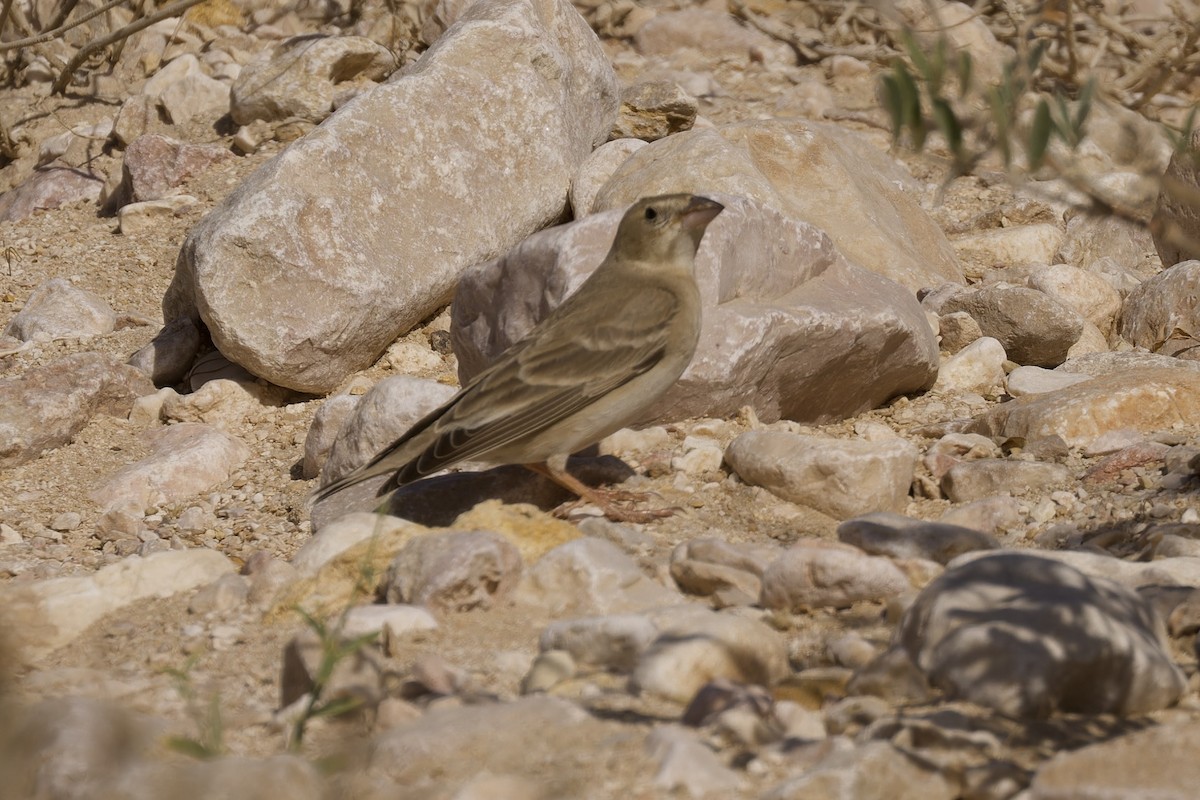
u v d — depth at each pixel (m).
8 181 21.89
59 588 9.30
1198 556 9.31
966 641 7.02
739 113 22.38
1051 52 23.08
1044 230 18.31
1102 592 7.31
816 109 22.20
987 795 6.01
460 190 16.14
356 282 15.05
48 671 8.02
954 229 19.20
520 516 9.80
